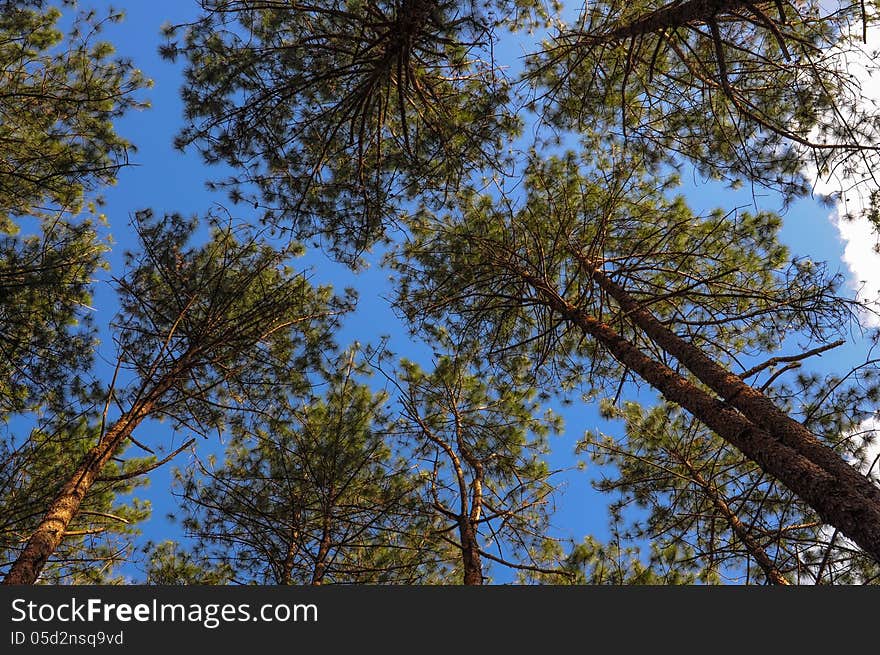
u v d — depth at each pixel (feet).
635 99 25.66
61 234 24.20
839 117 21.40
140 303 23.35
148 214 23.61
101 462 18.79
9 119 25.50
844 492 13.96
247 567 23.58
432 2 17.26
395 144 23.99
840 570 18.26
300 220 23.57
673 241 27.07
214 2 20.48
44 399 23.27
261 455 25.14
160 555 24.66
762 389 18.61
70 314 24.35
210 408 23.71
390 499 24.13
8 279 21.59
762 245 26.27
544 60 25.07
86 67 27.12
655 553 24.14
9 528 20.16
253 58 20.26
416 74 22.41
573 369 29.30
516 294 26.94
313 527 22.11
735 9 20.92
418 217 27.81
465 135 22.67
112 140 26.02
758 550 19.08
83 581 23.38
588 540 25.45
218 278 24.06
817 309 21.89
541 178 27.02
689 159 25.61
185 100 20.94
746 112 20.97
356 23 20.80
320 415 25.93
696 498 23.18
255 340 23.82
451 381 29.07
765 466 16.02
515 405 29.30
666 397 19.99
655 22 20.16
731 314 26.00
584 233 27.66
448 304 27.27
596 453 27.91
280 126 21.81
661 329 22.67
